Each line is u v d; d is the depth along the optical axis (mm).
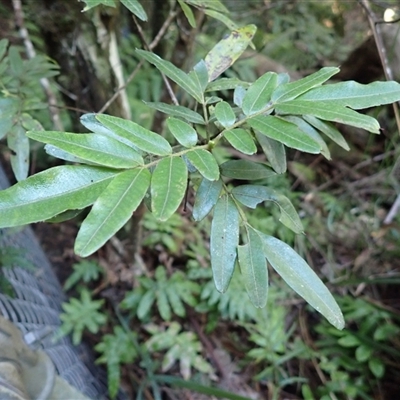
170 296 1110
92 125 307
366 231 1333
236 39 429
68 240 1288
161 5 788
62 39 762
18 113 522
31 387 418
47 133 262
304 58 1711
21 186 245
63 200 248
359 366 1069
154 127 958
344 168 1439
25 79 569
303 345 1114
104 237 238
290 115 365
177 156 285
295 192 1420
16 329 465
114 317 1147
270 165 379
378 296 1220
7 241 852
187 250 1203
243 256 315
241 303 1088
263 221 1178
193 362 1054
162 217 248
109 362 1018
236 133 309
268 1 1732
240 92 390
